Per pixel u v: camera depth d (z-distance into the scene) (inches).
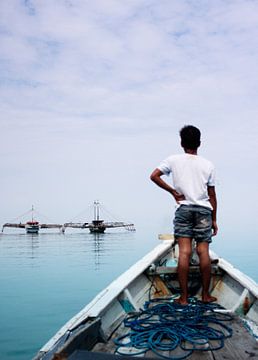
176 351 117.1
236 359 111.3
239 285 180.7
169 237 244.8
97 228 2404.0
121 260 947.3
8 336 283.4
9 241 2085.4
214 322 144.2
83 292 481.1
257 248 1376.7
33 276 652.7
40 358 102.6
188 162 175.8
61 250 1385.3
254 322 148.4
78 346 109.4
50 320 332.5
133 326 139.6
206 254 173.2
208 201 178.9
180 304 167.2
